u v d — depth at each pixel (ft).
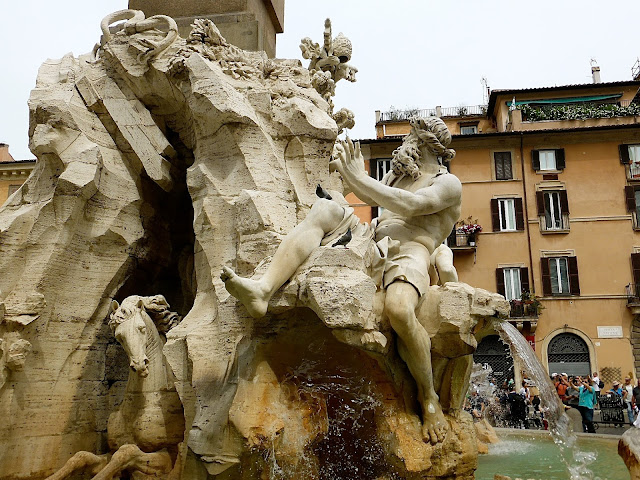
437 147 21.52
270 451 17.17
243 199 20.31
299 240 17.48
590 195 98.27
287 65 26.40
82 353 23.15
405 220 21.01
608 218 96.99
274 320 18.19
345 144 19.86
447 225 21.18
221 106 21.88
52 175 23.72
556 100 109.91
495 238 97.76
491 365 87.92
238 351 18.40
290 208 22.00
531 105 110.63
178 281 28.30
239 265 19.85
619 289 94.12
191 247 27.81
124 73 25.45
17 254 22.34
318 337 18.79
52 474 20.03
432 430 18.63
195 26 24.43
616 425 53.26
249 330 18.43
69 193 22.67
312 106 24.53
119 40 25.90
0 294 21.42
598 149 99.66
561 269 96.43
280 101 24.29
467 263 97.50
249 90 23.65
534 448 32.35
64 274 22.74
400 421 18.86
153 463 19.40
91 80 25.59
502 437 36.29
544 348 92.89
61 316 22.58
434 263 22.15
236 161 22.13
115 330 20.29
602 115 104.42
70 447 22.25
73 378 22.74
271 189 21.59
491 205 98.89
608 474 24.40
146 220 25.73
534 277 95.96
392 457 18.51
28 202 23.76
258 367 17.80
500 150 101.04
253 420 16.84
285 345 18.52
